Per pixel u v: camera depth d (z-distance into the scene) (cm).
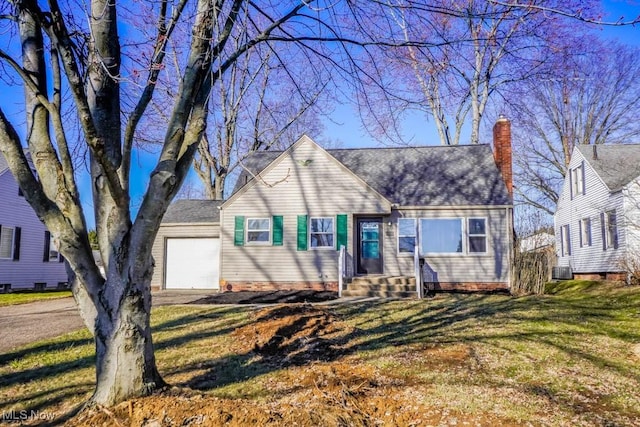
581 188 2305
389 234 1612
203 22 445
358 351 674
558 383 523
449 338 740
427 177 1719
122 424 396
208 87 480
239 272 1608
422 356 639
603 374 555
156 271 1794
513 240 1569
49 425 439
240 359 648
